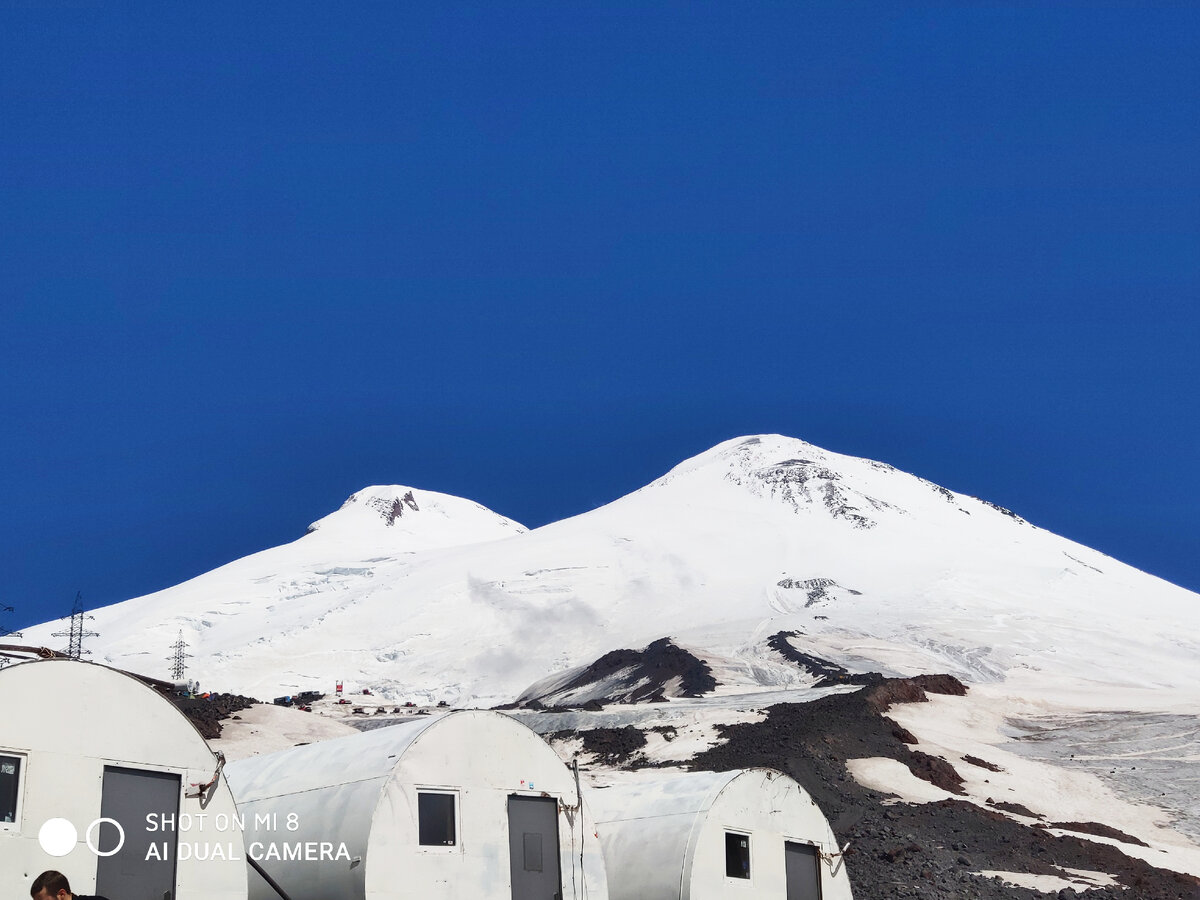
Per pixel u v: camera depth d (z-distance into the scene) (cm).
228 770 2784
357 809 2253
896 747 7231
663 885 2711
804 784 5938
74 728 1867
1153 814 6894
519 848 2370
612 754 7319
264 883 2338
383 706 13100
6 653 2003
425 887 2225
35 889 1305
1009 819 5784
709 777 2931
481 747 2389
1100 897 4419
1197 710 10438
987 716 10281
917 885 4366
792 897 2873
